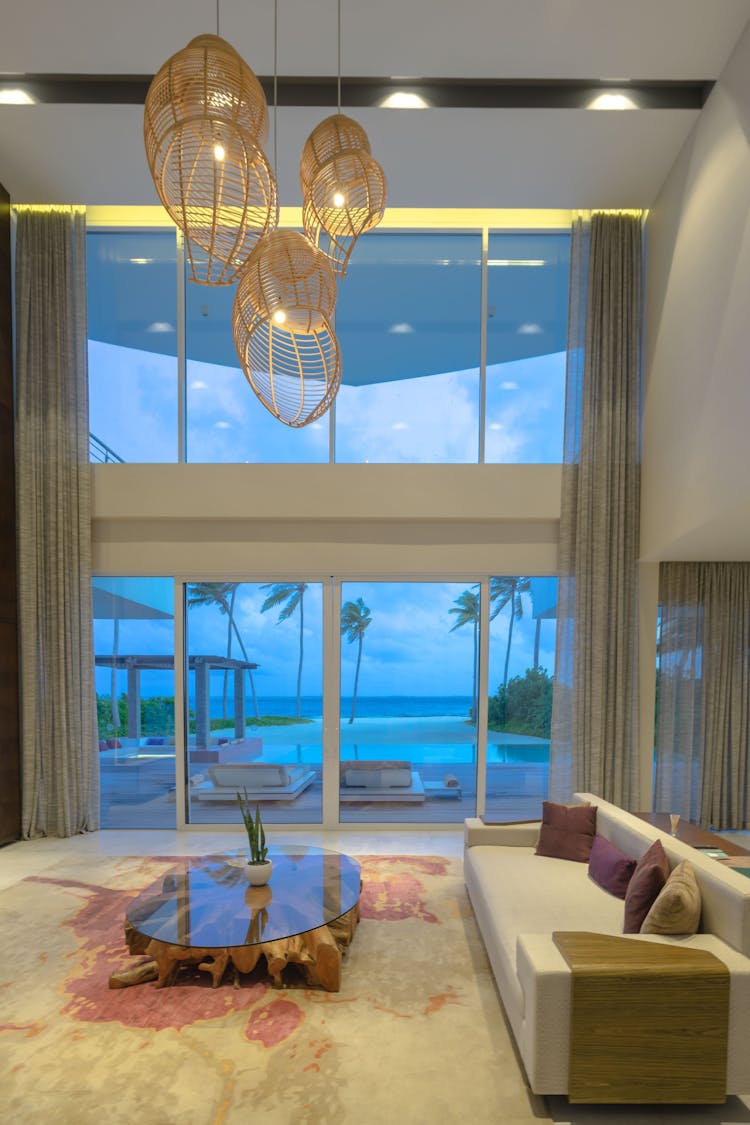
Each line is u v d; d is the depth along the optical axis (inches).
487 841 164.7
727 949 93.5
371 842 212.2
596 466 222.7
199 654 233.5
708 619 226.8
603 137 187.0
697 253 180.7
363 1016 112.2
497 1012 113.5
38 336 223.8
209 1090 93.6
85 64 167.3
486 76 170.9
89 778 225.0
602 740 218.4
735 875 101.4
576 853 152.3
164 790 231.5
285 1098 91.9
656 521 209.0
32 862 193.6
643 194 212.7
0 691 209.5
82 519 224.1
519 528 229.6
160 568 230.1
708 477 172.9
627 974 86.8
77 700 222.1
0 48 161.3
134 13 150.8
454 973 127.0
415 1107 90.0
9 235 220.7
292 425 121.5
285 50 161.9
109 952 136.6
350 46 160.6
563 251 239.3
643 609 225.8
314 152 108.0
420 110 176.7
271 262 100.6
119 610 233.0
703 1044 87.0
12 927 148.8
